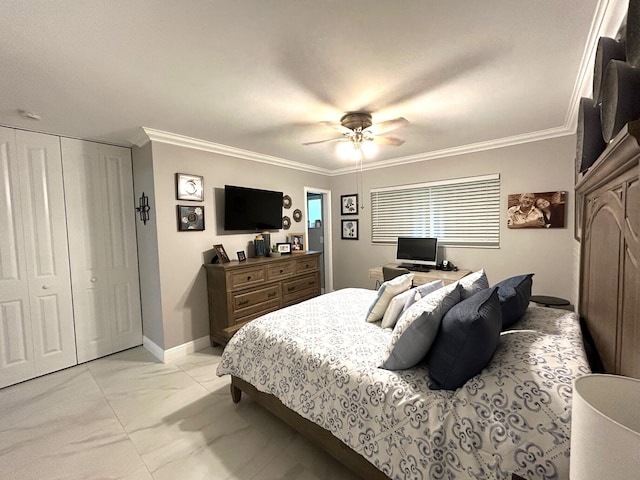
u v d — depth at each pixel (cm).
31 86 182
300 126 268
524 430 99
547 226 313
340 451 149
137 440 186
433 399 120
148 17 124
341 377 148
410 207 425
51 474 161
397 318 201
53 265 278
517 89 201
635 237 88
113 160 313
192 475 159
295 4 119
